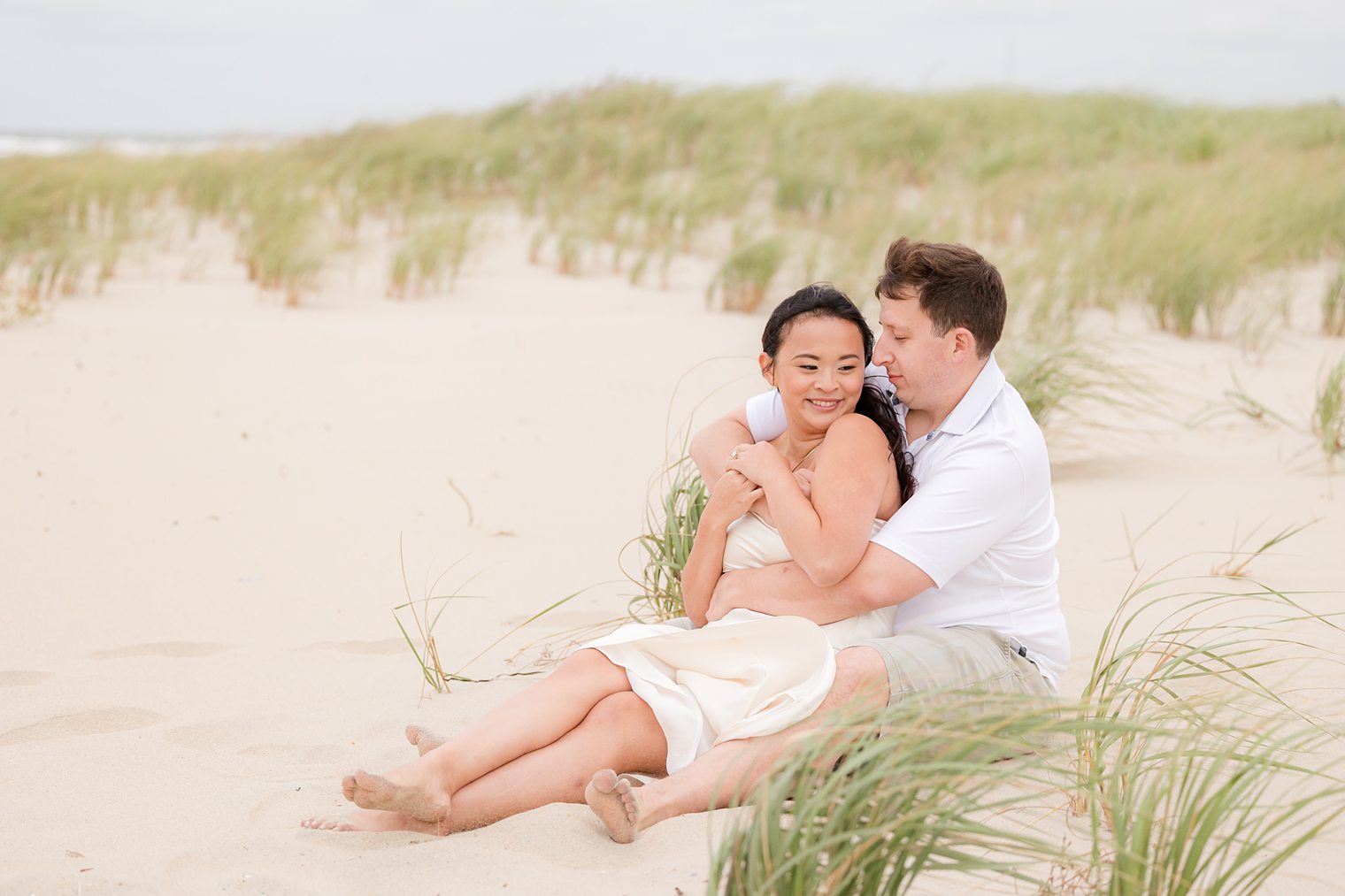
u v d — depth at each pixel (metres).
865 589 2.99
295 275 10.52
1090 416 7.04
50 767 3.16
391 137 18.14
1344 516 5.15
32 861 2.68
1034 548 3.18
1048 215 12.76
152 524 5.36
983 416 3.11
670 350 8.93
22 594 4.53
